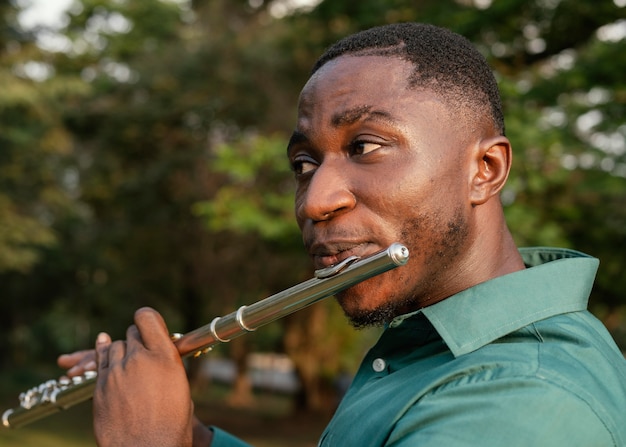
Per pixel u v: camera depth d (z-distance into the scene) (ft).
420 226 4.43
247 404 69.51
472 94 4.67
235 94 52.60
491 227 4.77
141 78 55.31
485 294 4.45
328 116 4.59
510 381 3.83
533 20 24.06
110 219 63.52
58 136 54.49
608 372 4.09
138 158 59.06
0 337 93.30
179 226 58.75
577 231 25.75
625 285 25.75
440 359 4.50
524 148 22.18
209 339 5.17
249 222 27.68
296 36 32.22
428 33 4.81
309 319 59.31
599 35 24.21
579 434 3.68
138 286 68.95
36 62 52.13
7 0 51.06
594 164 24.30
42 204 59.98
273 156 27.81
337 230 4.49
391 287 4.50
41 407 6.64
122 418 4.73
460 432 3.76
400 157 4.43
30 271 70.23
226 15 55.31
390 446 4.00
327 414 59.26
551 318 4.39
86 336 114.52
